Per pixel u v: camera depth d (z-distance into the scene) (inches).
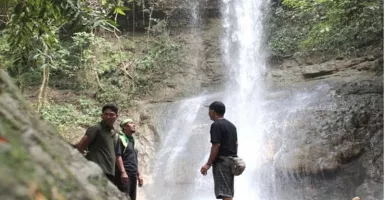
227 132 189.0
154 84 658.2
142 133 540.1
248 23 731.4
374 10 466.6
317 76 600.4
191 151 488.1
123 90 644.1
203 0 764.6
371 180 405.4
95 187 46.4
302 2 545.6
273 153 461.7
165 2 744.3
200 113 552.4
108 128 186.9
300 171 433.7
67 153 46.8
